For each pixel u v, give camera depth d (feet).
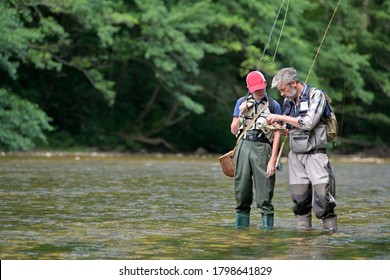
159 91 274.57
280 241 62.49
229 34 248.93
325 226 69.82
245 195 70.85
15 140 194.39
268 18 243.60
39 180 122.01
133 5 236.43
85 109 262.06
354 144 286.05
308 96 68.03
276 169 70.23
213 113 278.26
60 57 237.25
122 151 257.96
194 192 106.11
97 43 241.35
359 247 59.82
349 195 104.99
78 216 77.71
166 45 229.66
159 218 77.05
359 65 268.21
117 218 76.59
